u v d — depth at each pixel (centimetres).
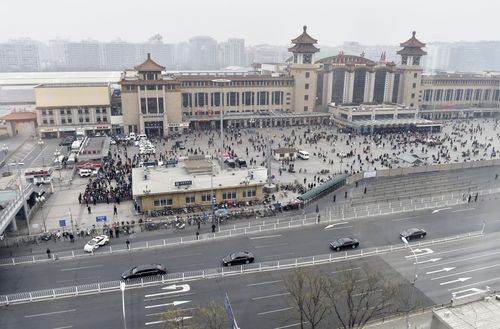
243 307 4938
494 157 12044
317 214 7756
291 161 11388
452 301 4369
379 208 8100
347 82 18000
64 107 14462
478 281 5534
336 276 5500
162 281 5441
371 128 15375
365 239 6769
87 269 5747
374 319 4706
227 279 5538
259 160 11419
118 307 4928
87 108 14638
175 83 14712
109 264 5891
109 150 12069
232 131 15438
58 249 6316
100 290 5244
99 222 7250
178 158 10756
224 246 6469
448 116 19400
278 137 14500
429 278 5600
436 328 3847
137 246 6406
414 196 8838
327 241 6675
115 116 14800
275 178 9819
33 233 6825
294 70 17138
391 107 16612
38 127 14475
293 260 6000
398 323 4634
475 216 7788
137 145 13075
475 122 18425
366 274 5156
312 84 17338
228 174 8825
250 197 8362
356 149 12825
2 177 9462
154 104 14612
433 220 7581
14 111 17638
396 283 5397
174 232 6944
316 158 11731
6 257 6053
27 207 7250
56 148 12900
